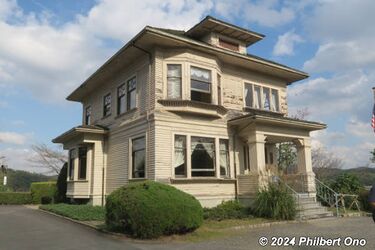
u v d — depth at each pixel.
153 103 15.12
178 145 15.36
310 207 15.03
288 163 25.58
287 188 13.78
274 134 16.56
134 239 9.86
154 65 15.45
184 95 15.39
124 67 18.16
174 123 15.27
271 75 20.00
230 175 16.59
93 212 14.92
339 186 18.14
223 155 16.77
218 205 15.15
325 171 33.34
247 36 18.88
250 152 16.19
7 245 9.12
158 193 10.07
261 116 15.59
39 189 27.14
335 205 16.39
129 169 16.38
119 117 18.05
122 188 10.72
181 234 10.38
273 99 19.95
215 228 11.45
